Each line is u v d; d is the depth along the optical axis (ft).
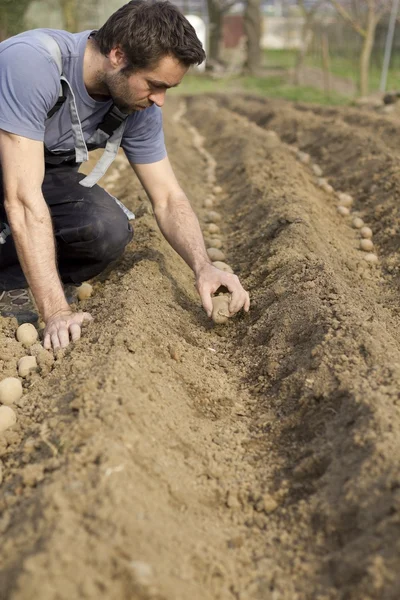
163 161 6.96
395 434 4.93
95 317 6.71
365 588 4.17
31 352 6.44
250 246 8.91
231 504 5.03
